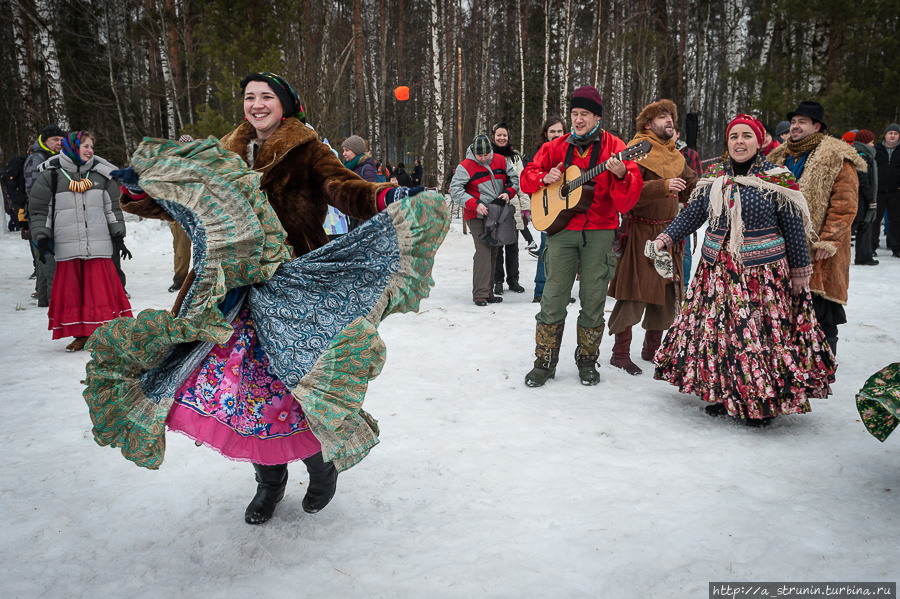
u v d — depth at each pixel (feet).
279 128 8.27
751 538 7.91
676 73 107.86
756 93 69.62
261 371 7.69
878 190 35.17
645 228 15.10
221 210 7.45
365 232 7.74
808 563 7.37
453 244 45.39
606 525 8.26
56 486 9.64
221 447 7.51
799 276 11.42
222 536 8.22
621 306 15.44
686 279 21.42
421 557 7.64
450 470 10.07
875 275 27.96
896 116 74.18
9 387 14.57
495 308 23.57
